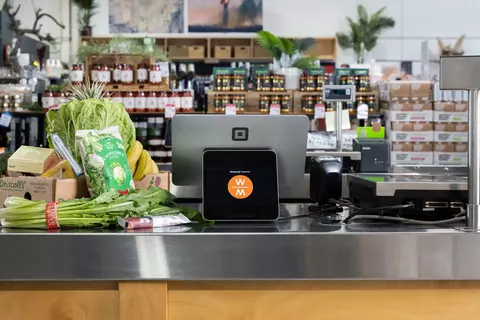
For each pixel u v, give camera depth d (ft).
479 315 6.05
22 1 40.50
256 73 23.68
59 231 5.97
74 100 7.66
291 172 6.96
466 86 6.28
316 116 21.75
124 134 7.52
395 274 5.87
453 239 5.88
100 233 5.80
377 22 42.65
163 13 43.68
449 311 6.05
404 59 43.55
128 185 6.76
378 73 27.63
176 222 6.34
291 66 25.04
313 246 5.84
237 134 6.75
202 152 6.82
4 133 22.54
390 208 6.70
